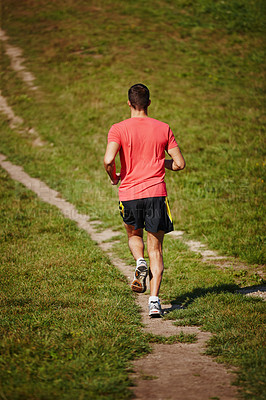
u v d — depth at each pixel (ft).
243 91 131.95
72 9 222.69
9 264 39.34
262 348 18.67
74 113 122.11
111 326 22.63
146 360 18.79
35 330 22.09
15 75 154.81
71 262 40.68
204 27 193.06
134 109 26.43
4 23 212.23
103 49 169.58
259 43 177.17
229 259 44.16
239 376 16.21
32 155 101.35
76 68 154.81
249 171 76.23
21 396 14.06
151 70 148.66
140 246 26.76
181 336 22.15
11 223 56.75
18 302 28.22
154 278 25.86
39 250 45.50
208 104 120.88
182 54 165.58
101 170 87.92
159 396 14.80
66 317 24.53
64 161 95.45
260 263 42.29
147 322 26.27
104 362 17.40
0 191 75.00
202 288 33.81
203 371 17.21
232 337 20.76
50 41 184.75
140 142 25.29
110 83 138.62
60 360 17.42
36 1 238.48
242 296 29.73
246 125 103.35
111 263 43.42
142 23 197.98
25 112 127.85
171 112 114.73
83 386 15.05
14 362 16.83
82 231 55.72
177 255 46.16
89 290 32.37
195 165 81.97
